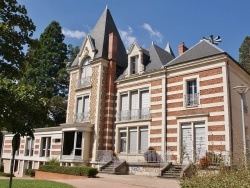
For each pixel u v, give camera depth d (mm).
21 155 30172
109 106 24750
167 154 20047
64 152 24719
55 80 39500
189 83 20625
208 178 7387
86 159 23594
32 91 5652
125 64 27000
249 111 21422
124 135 23906
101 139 24000
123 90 24672
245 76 21641
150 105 22281
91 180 15141
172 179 16469
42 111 5719
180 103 20406
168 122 20766
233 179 6875
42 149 28219
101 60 25516
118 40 28266
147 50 25688
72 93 27531
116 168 20219
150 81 22812
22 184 12414
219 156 9711
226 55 18641
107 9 29422
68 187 11961
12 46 6488
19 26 6652
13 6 6602
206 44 20812
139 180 15727
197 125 19250
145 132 22359
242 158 8250
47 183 13078
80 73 27469
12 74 6398
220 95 18422
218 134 17891
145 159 20516
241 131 19094
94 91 25266
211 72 19219
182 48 26609
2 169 31656
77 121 25891
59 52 41750
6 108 5285
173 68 21328
